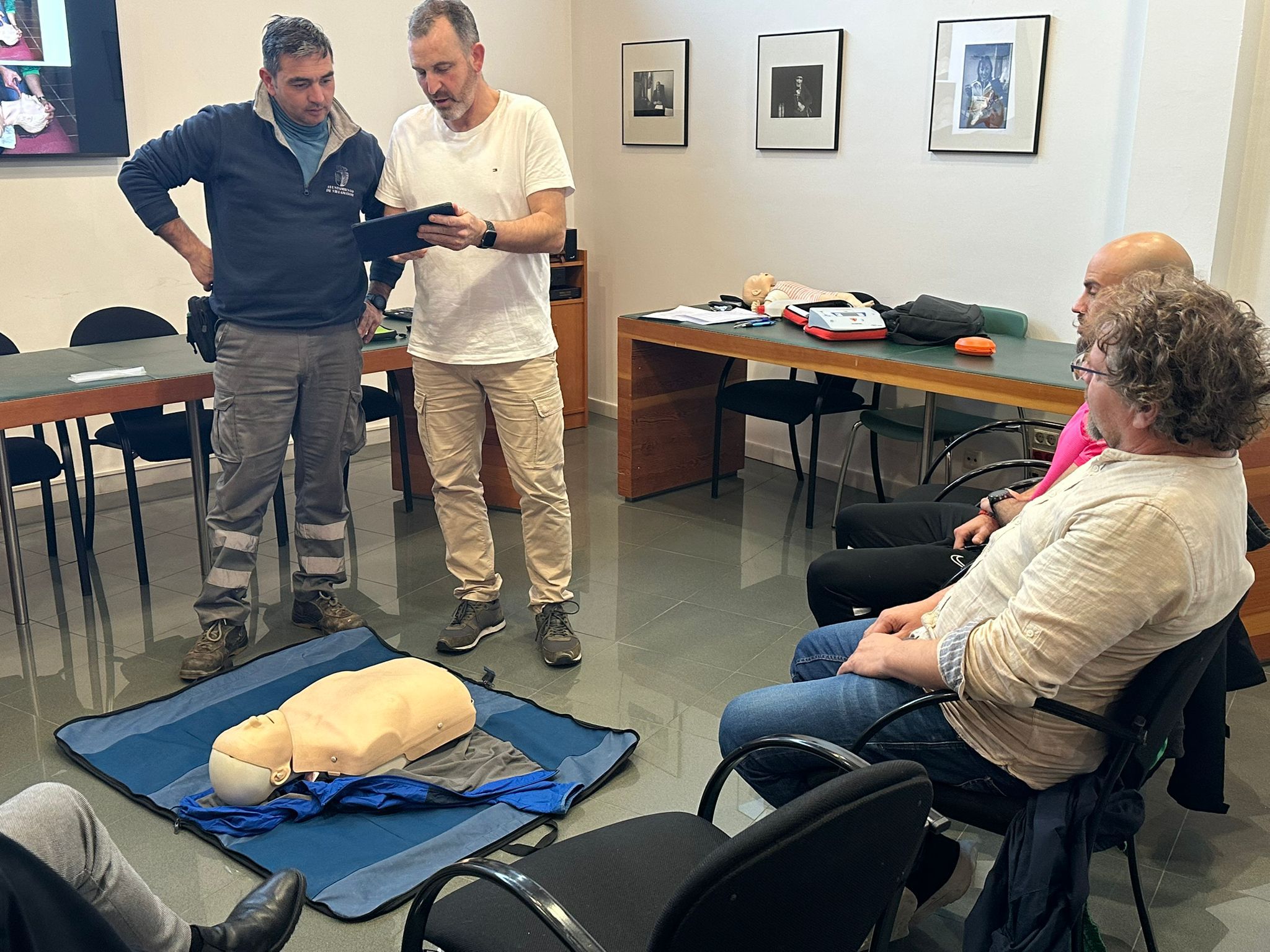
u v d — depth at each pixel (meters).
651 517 4.39
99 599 3.57
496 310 2.95
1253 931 2.06
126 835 2.35
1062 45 3.85
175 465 4.80
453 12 2.71
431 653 3.18
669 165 5.35
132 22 4.36
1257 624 3.04
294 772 2.42
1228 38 3.29
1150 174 3.55
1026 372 3.41
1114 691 1.62
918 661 1.75
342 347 3.10
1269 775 2.57
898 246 4.50
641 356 4.45
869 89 4.46
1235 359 1.42
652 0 5.23
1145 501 1.48
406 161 2.98
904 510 2.87
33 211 4.25
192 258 3.00
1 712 2.86
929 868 1.95
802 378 4.91
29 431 4.40
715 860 1.08
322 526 3.28
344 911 2.09
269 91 2.84
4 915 1.23
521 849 2.29
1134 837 2.01
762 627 3.36
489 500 4.45
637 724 2.79
